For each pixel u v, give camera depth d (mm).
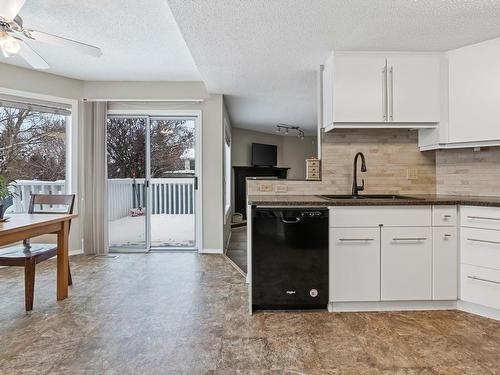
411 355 1790
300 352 1822
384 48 2549
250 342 1933
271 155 7848
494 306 2193
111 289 2857
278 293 2340
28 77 3674
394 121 2592
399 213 2328
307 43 2484
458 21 2139
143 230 4383
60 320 2229
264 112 5469
